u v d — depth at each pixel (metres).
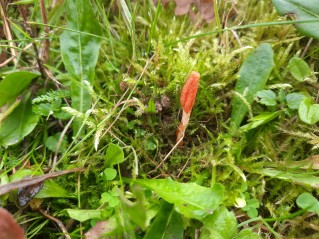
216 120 0.11
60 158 0.11
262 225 0.10
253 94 0.11
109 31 0.12
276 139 0.11
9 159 0.11
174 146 0.10
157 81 0.11
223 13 0.13
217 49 0.12
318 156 0.10
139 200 0.06
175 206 0.09
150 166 0.11
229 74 0.12
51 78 0.12
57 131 0.12
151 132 0.11
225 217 0.09
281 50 0.12
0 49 0.12
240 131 0.11
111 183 0.10
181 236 0.09
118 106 0.11
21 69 0.12
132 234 0.08
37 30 0.14
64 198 0.10
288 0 0.11
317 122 0.11
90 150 0.11
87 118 0.11
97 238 0.09
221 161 0.10
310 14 0.11
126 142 0.11
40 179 0.09
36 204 0.10
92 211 0.09
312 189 0.10
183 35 0.13
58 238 0.10
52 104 0.11
